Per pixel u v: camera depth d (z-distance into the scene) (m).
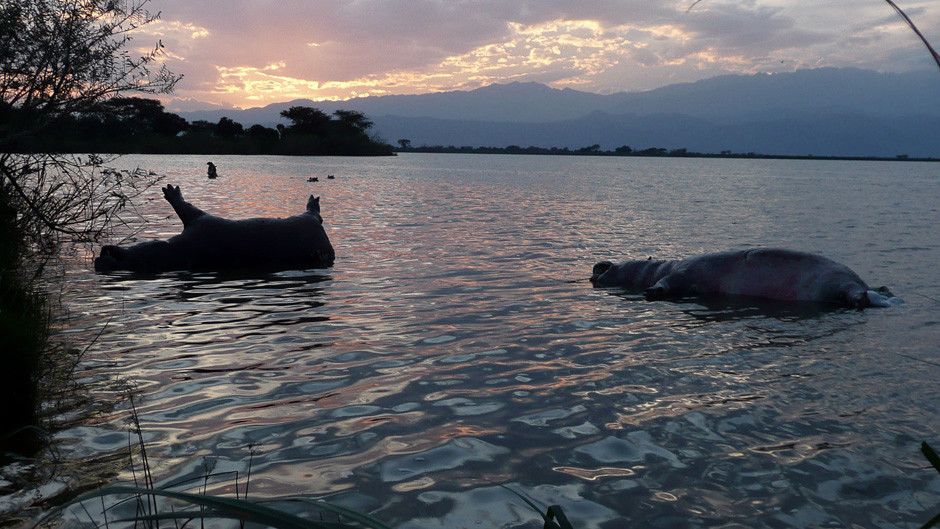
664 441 4.49
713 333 7.36
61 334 7.02
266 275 10.80
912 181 63.16
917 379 5.80
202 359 6.22
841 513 3.57
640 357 6.42
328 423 4.74
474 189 36.00
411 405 5.11
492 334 7.23
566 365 6.15
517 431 4.63
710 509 3.60
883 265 12.13
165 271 11.09
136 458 4.14
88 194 10.60
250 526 3.32
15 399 4.86
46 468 3.98
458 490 3.77
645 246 14.45
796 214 23.03
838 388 5.57
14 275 7.66
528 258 12.70
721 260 9.70
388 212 21.86
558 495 3.73
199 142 101.12
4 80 9.40
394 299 9.00
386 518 3.45
